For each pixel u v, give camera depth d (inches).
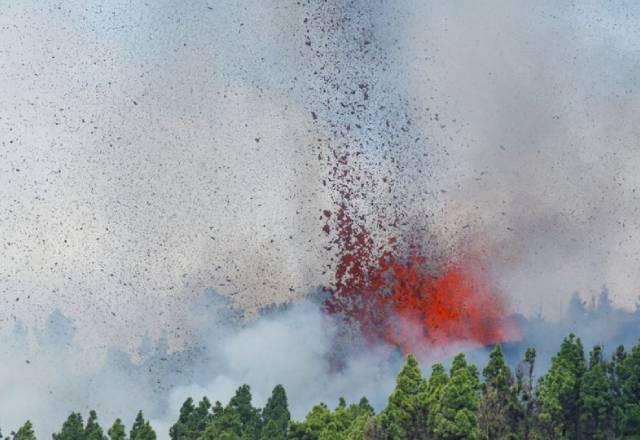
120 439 6525.6
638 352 6279.5
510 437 5816.9
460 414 5669.3
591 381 6122.1
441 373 6013.8
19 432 6579.7
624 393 6176.2
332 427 6250.0
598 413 6072.8
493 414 5841.5
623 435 6053.2
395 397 5920.3
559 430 5994.1
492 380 6058.1
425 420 5816.9
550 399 6087.6
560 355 6304.1
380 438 5851.4
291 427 6328.7
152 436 6550.2
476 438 5654.5
